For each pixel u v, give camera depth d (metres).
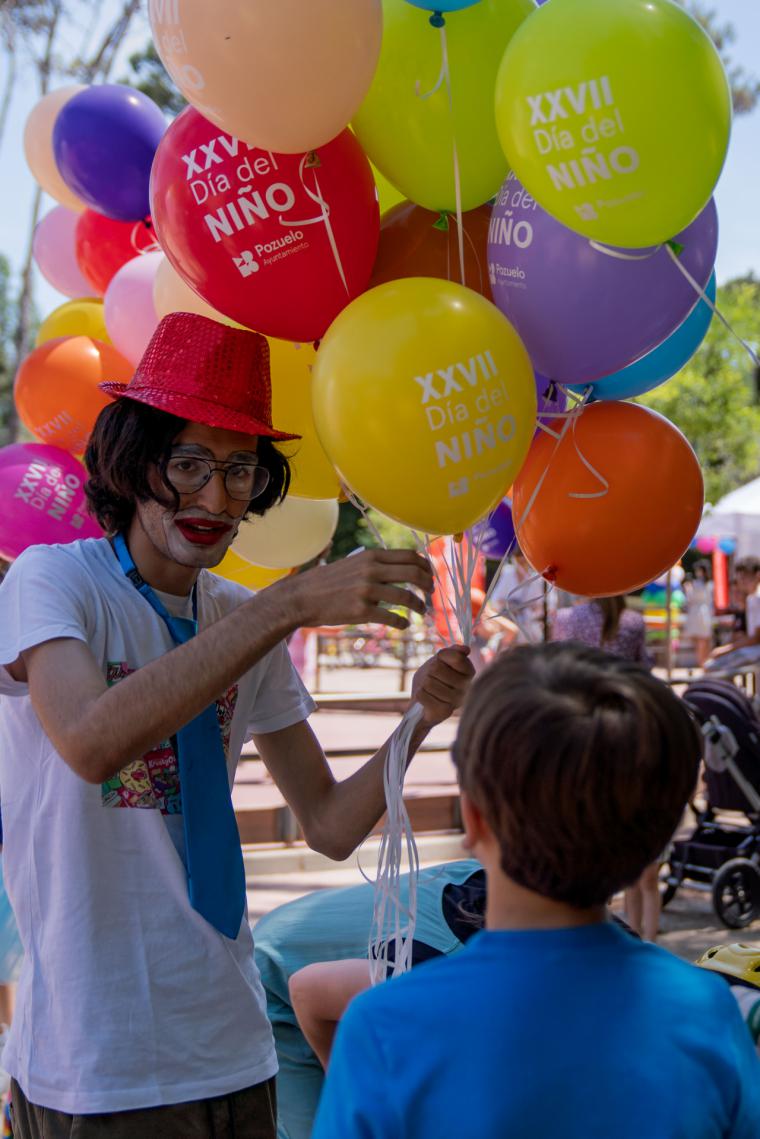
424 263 2.07
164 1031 1.66
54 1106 1.64
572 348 1.98
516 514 2.20
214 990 1.70
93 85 2.82
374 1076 1.09
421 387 1.69
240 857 1.75
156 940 1.68
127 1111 1.63
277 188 1.86
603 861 1.10
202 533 1.78
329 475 2.40
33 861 1.71
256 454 1.85
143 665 1.76
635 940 1.20
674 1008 1.13
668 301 1.95
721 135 1.71
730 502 16.33
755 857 5.33
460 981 1.13
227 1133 1.72
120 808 1.69
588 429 2.11
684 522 2.11
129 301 2.68
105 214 2.89
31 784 1.73
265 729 2.02
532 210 1.93
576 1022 1.09
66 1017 1.64
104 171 2.75
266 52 1.68
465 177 2.01
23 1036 1.70
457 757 1.18
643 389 2.30
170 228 1.94
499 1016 1.09
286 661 2.03
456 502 1.76
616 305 1.92
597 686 1.13
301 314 1.97
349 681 15.17
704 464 23.67
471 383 1.71
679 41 1.68
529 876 1.13
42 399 2.90
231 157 1.87
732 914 5.23
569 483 2.08
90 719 1.51
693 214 1.78
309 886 5.69
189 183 1.89
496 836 1.14
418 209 2.12
